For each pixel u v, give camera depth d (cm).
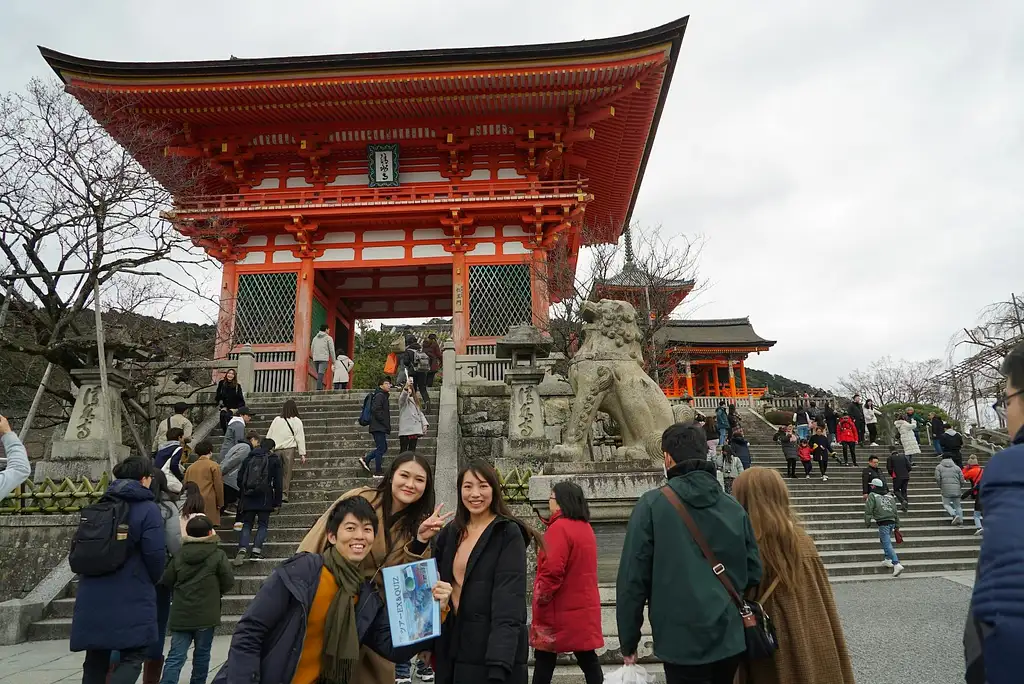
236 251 2186
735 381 4972
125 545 448
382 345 4091
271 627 279
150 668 532
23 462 440
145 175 1363
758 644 301
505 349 1230
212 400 1533
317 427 1405
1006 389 214
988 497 190
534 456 1153
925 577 1143
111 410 1143
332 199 2202
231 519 1000
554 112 2205
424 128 2241
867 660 624
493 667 310
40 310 1403
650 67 2038
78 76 1941
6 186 1250
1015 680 161
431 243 2209
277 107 2091
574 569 438
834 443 2283
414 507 351
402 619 299
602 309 808
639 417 744
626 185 2891
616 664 573
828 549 1299
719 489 328
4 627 724
